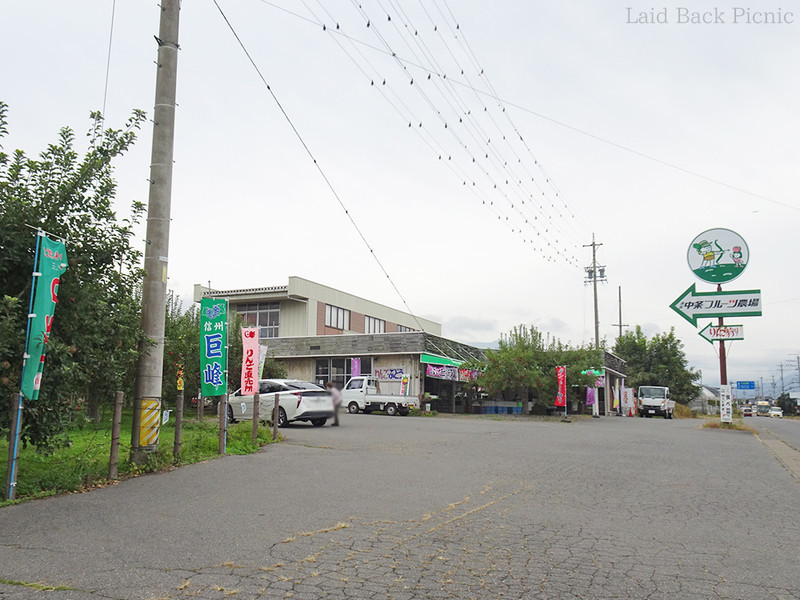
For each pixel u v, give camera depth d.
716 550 6.07
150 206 10.51
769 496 9.12
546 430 20.53
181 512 7.08
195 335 21.11
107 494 8.06
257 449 12.91
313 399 19.52
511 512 7.49
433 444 14.70
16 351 8.09
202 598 4.47
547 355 32.62
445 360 35.38
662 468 11.68
